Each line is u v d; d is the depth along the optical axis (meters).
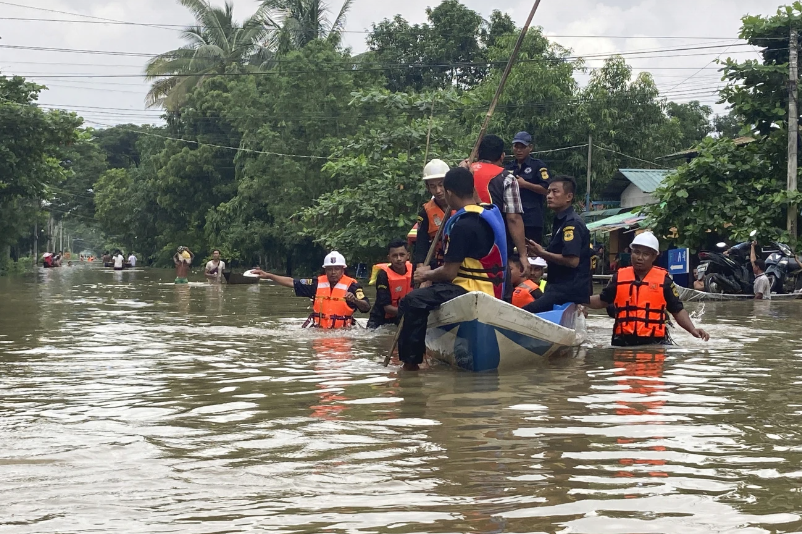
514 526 2.79
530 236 9.00
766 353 7.54
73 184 68.88
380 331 9.39
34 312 13.02
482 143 7.85
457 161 21.62
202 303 15.30
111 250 90.56
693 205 18.92
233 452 3.80
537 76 31.53
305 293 9.88
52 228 78.62
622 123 33.69
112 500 3.09
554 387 5.62
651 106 34.12
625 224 26.39
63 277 33.44
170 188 47.25
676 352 7.62
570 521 2.83
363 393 5.40
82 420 4.56
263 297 17.34
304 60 35.56
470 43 42.59
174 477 3.39
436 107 22.83
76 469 3.52
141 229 54.62
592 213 31.56
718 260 17.55
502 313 6.43
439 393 5.38
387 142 22.53
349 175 22.55
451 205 6.80
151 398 5.25
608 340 8.66
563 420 4.48
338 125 35.53
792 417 4.57
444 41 42.28
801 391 5.45
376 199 21.09
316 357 7.30
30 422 4.50
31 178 31.59
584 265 7.79
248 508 2.99
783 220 18.58
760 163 18.89
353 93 23.09
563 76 32.22
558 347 7.17
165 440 4.06
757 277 16.83
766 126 19.41
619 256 28.25
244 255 39.72
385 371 6.46
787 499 3.08
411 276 9.41
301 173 35.12
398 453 3.76
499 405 4.94
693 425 4.36
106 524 2.83
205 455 3.75
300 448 3.87
